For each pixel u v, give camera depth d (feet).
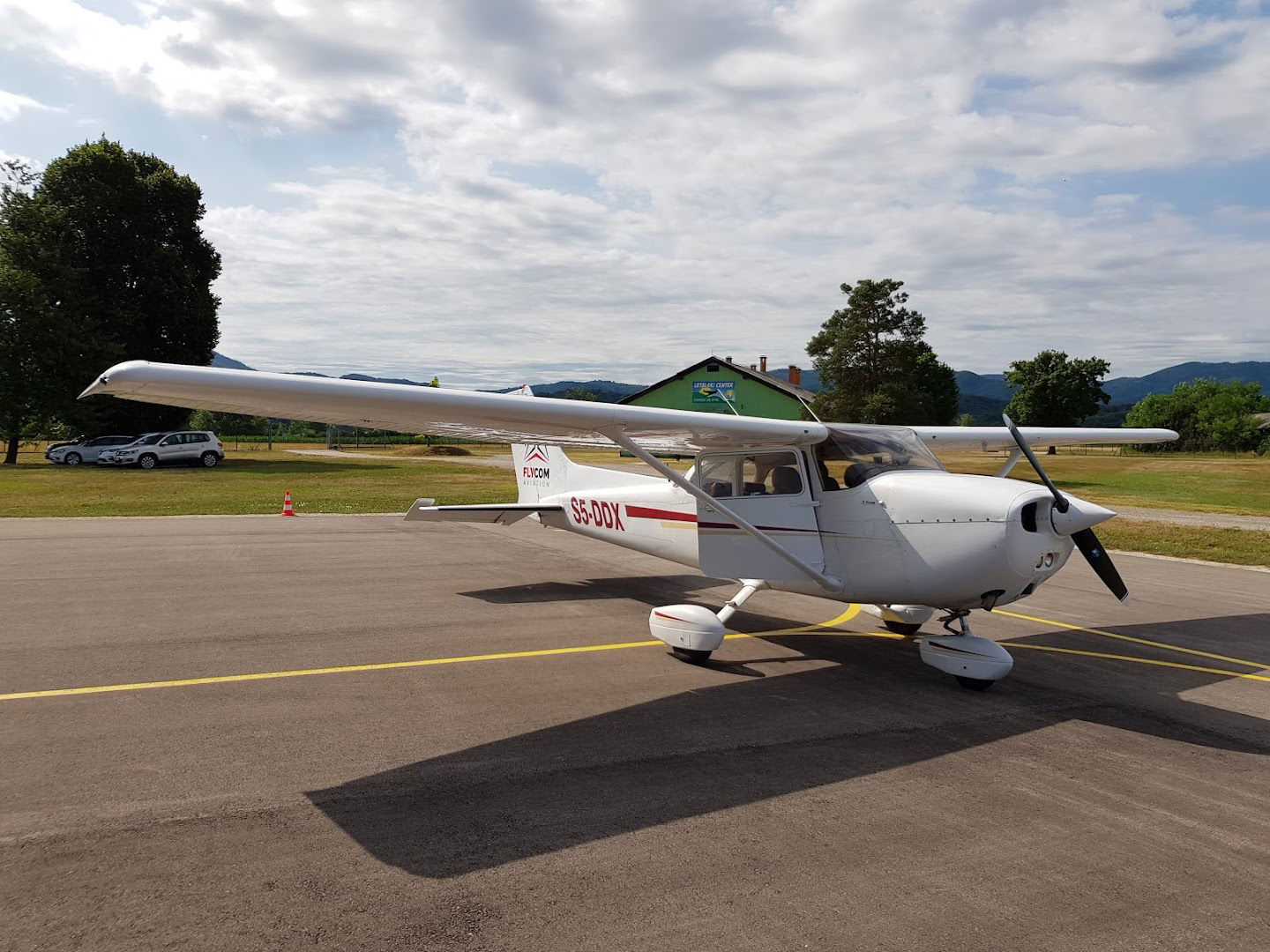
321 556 33.60
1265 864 9.96
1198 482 86.48
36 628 20.54
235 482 73.41
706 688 17.07
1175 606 27.48
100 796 11.06
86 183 106.93
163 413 114.73
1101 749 13.92
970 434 24.62
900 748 13.75
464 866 9.45
